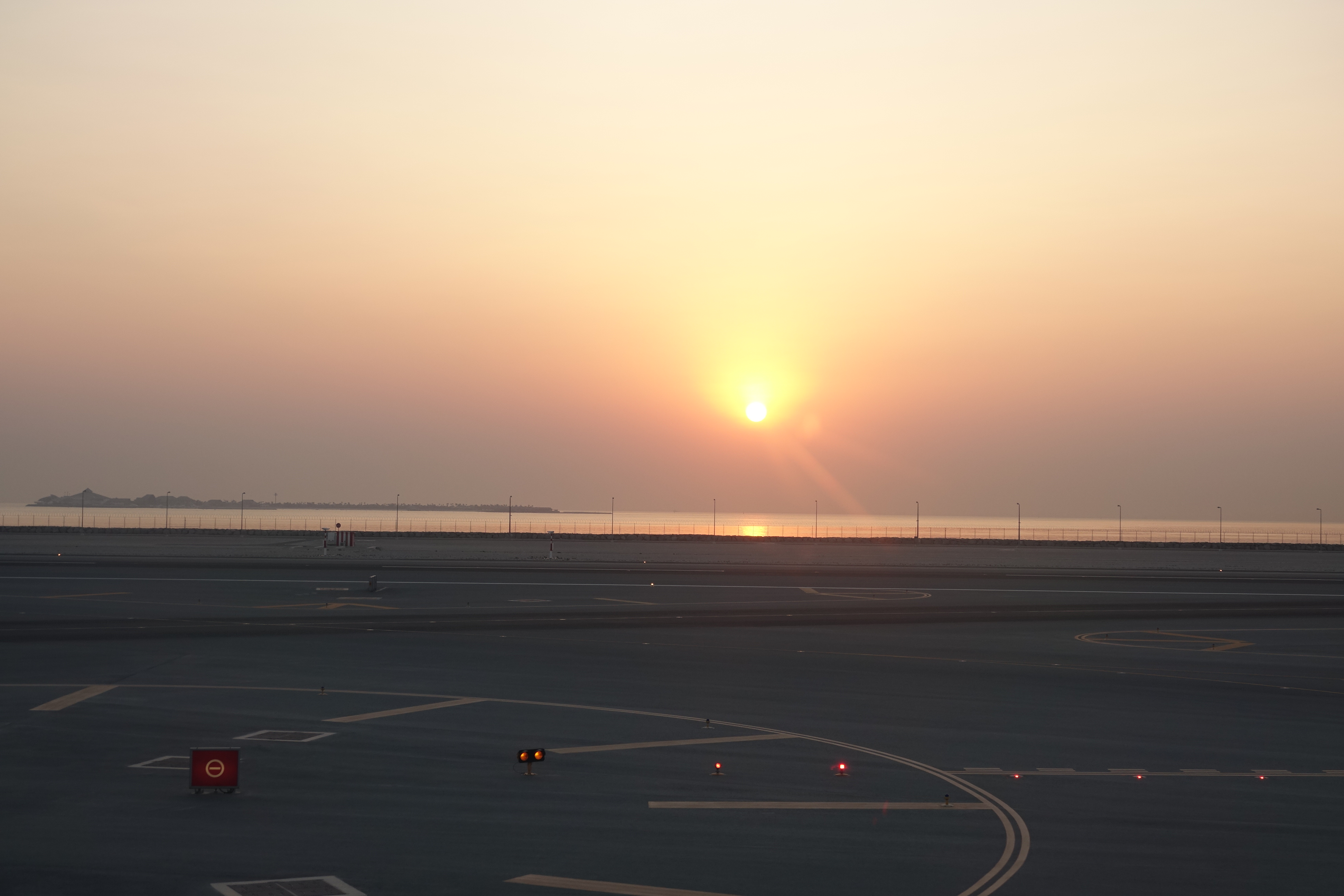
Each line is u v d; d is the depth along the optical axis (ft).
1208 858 77.87
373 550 526.98
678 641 202.90
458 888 69.05
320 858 74.84
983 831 84.12
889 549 645.10
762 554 563.48
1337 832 85.10
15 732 116.88
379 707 133.49
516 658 177.06
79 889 67.56
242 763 103.60
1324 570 495.00
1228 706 143.33
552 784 96.94
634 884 70.44
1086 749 115.34
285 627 214.48
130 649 182.29
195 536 629.92
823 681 158.61
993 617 252.83
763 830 83.66
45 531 643.45
